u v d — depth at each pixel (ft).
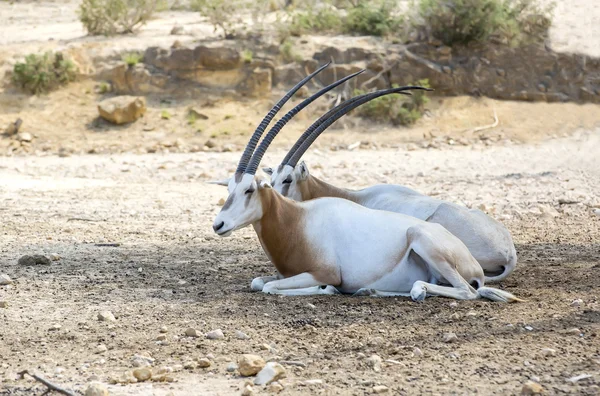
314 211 66.54
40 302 64.54
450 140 213.05
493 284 70.54
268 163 183.01
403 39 250.37
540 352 50.03
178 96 230.68
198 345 52.95
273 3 283.18
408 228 64.44
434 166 176.45
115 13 253.65
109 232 103.30
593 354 49.47
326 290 65.57
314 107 227.40
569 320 57.47
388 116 224.94
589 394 42.52
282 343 53.26
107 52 240.32
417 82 236.63
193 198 136.56
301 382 45.27
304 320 58.29
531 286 69.67
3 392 44.29
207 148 203.51
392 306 61.46
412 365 48.26
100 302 64.64
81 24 279.28
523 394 42.75
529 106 235.61
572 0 281.74
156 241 96.73
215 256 86.63
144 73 232.12
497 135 219.41
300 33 250.57
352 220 65.82
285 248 65.46
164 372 47.67
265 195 64.13
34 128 214.28
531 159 187.62
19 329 56.90
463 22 243.19
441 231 64.80
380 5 260.21
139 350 52.21
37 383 45.91
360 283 65.10
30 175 163.73
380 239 64.80
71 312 61.57
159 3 269.85
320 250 65.46
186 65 232.94
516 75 243.81
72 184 152.05
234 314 60.23
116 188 146.72
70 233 101.71
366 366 48.24
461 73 239.50
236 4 248.93
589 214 117.19
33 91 228.22
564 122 229.45
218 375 47.37
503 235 72.08
